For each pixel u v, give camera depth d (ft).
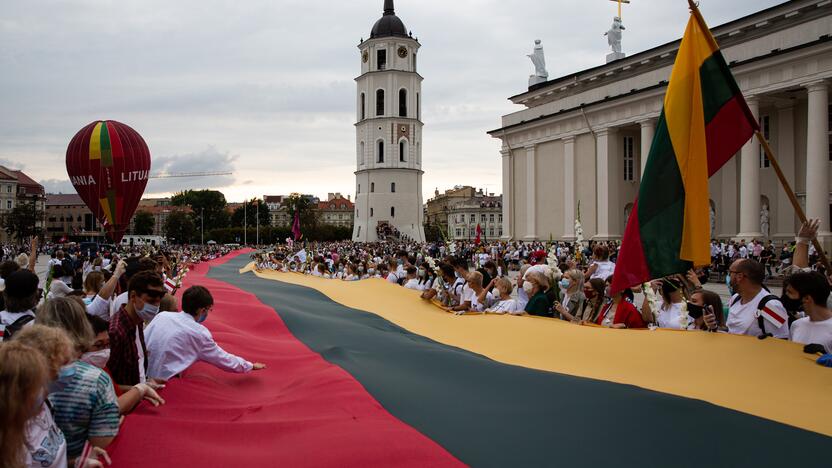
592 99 153.28
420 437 14.21
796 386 16.25
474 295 35.12
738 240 112.27
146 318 16.80
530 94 187.73
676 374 18.33
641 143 142.41
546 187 167.84
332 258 102.73
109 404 11.90
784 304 21.66
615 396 16.76
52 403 11.39
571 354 21.67
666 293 24.66
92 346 14.57
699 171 20.71
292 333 29.76
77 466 11.12
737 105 20.86
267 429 14.66
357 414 16.06
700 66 21.04
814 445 13.07
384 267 60.70
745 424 14.29
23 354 8.91
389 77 353.51
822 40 97.66
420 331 29.73
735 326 20.59
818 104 100.27
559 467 12.58
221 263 148.46
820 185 100.12
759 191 112.16
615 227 144.97
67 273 51.93
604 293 27.02
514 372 20.04
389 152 354.54
